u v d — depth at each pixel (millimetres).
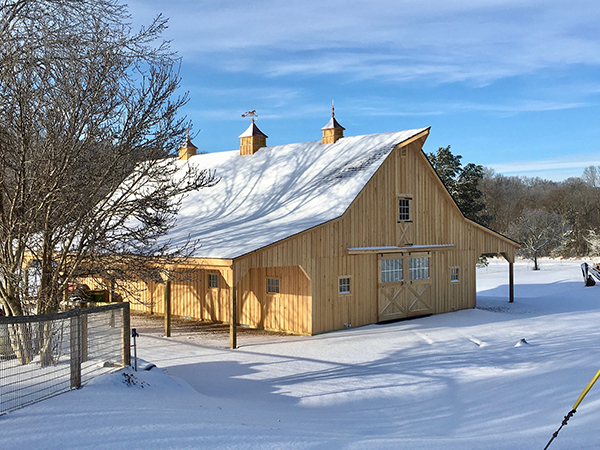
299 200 20141
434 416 9211
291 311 17578
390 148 20344
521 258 64938
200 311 20328
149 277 11625
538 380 10797
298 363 13133
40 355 9328
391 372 12305
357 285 18812
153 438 6441
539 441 6941
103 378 8734
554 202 79000
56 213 10297
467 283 23969
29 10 10125
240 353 14227
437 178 22281
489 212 81500
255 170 24250
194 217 22219
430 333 17203
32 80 9875
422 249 21469
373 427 8578
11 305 10133
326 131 23906
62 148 9430
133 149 10508
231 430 7129
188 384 10508
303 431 7695
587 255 66688
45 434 6258
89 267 11109
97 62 10266
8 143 9500
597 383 9906
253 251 15250
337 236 18078
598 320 19844
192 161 28016
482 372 12250
